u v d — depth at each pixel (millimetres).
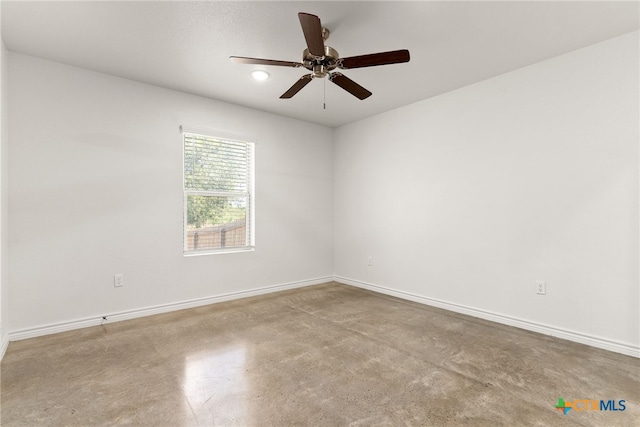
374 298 4117
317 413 1761
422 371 2219
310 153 4844
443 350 2555
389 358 2418
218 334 2896
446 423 1675
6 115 2652
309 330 2998
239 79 3303
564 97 2770
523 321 3021
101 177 3145
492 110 3240
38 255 2836
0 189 2416
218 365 2307
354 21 2305
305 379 2115
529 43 2598
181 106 3631
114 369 2242
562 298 2789
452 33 2461
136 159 3344
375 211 4480
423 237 3887
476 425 1657
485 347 2605
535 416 1725
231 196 4113
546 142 2875
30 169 2801
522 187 3029
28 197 2793
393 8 2158
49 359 2389
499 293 3197
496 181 3213
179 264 3627
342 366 2293
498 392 1955
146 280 3404
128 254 3293
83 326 3035
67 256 2971
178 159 3609
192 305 3715
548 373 2182
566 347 2596
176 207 3598
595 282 2613
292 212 4633
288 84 3416
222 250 4023
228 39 2561
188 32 2459
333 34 2479
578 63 2691
